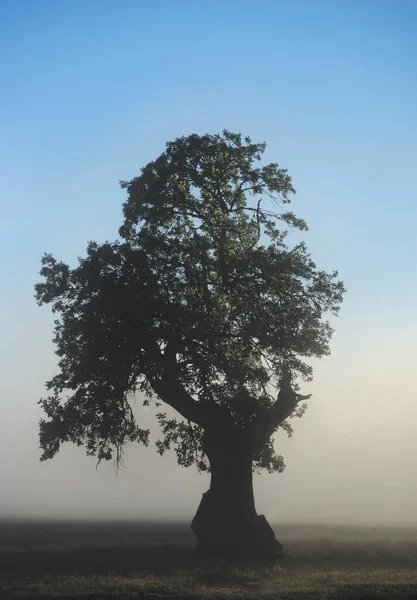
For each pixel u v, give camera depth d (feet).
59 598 58.85
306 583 67.72
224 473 102.27
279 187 116.47
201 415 103.86
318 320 110.22
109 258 105.81
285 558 95.04
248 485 102.58
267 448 110.11
